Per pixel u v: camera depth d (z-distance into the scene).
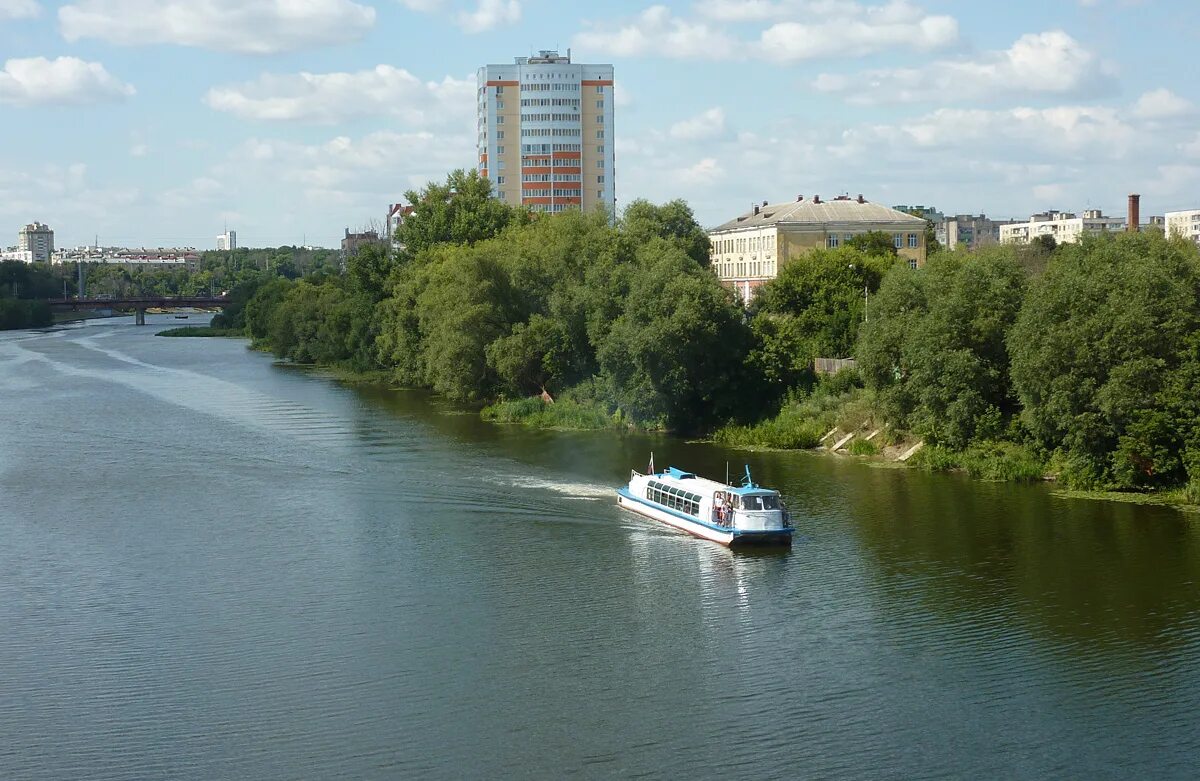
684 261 125.94
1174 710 51.97
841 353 129.25
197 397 158.62
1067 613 63.34
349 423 131.50
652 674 56.12
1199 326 88.25
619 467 102.31
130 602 66.50
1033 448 95.38
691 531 79.94
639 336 118.81
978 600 65.62
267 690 54.41
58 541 79.06
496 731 50.22
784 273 159.25
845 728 50.56
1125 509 83.38
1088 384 87.19
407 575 71.31
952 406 97.88
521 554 75.75
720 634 61.22
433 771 46.91
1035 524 80.12
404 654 58.59
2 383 177.00
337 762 47.66
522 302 147.62
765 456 107.38
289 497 91.62
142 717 51.69
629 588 68.62
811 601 66.00
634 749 48.69
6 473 101.62
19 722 51.25
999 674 55.84
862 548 75.75
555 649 59.25
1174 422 85.31
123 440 118.94
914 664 57.16
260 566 73.31
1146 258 90.81
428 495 91.69
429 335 159.75
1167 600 64.81
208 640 60.56
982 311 98.69
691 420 123.38
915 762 47.72
